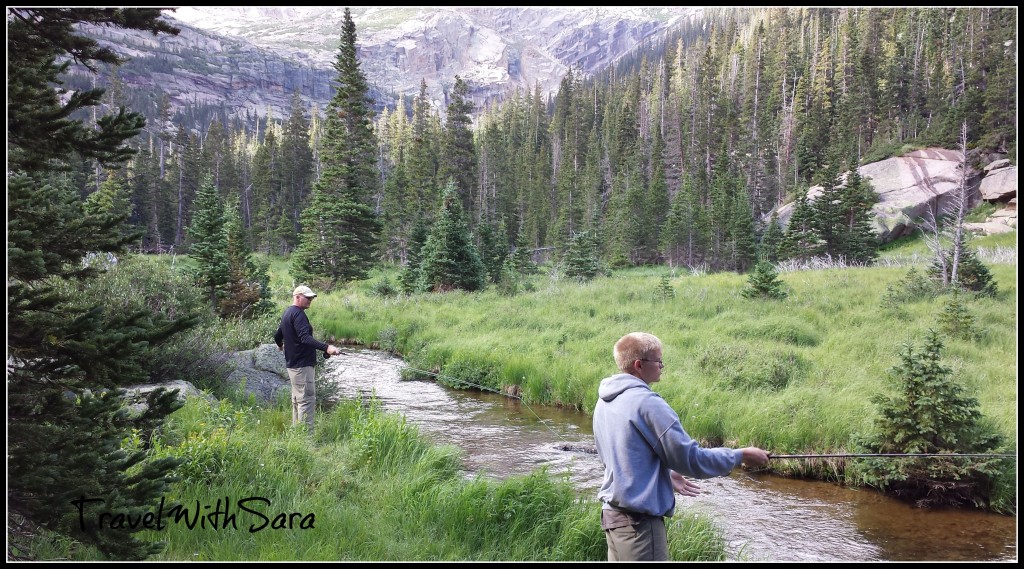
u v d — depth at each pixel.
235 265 15.90
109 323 3.39
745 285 22.75
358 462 6.36
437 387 12.41
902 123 65.94
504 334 15.80
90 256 9.11
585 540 4.87
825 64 81.19
